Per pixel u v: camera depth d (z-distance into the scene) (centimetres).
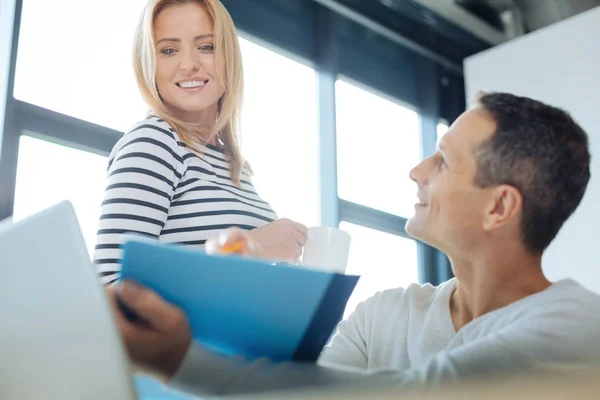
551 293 104
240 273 65
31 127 252
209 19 156
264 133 340
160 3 154
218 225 133
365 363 124
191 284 65
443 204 112
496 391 51
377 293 131
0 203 240
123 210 122
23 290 64
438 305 118
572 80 348
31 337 62
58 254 63
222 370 64
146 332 65
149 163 128
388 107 416
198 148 140
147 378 64
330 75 378
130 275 67
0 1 258
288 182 345
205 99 152
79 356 59
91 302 60
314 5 385
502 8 422
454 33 432
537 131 108
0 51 254
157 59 152
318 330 72
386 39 421
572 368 63
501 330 90
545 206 109
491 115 111
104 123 275
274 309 68
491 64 380
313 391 57
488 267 111
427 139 430
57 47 268
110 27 284
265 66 355
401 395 55
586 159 112
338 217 356
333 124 370
